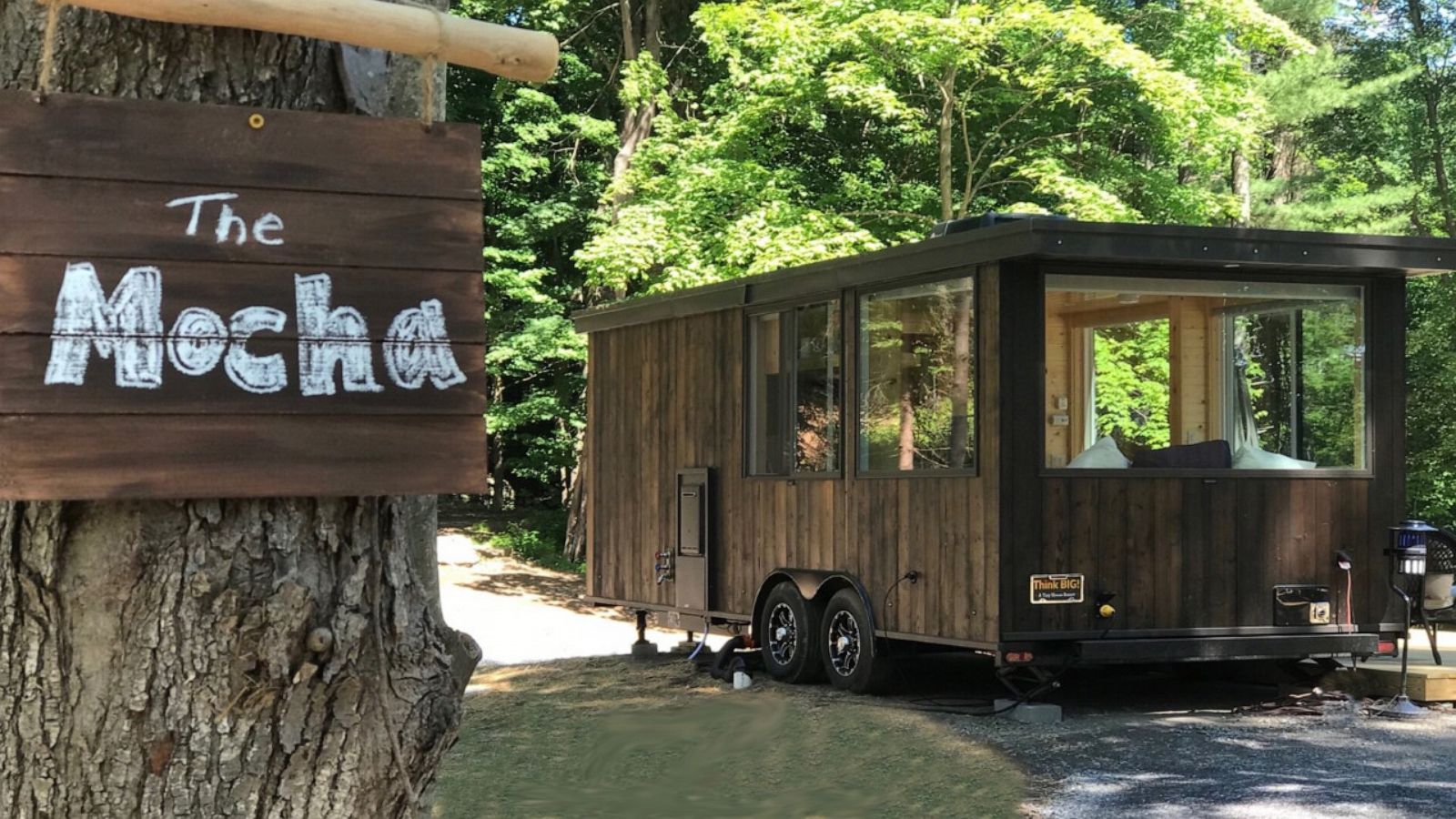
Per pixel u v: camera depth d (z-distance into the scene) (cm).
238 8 217
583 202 1980
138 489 214
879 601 862
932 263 814
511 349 1870
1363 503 842
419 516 247
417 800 233
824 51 1370
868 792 616
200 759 212
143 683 211
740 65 1482
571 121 1925
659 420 1116
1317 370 836
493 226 1948
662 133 1591
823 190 1598
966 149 1497
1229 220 1633
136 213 219
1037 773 643
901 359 848
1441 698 826
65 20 217
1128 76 1352
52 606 211
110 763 209
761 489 984
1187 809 568
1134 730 752
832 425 912
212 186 224
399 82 244
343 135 231
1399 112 2061
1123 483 789
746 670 968
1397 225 1880
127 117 219
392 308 232
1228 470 811
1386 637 842
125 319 218
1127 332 794
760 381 989
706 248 1402
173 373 219
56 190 216
